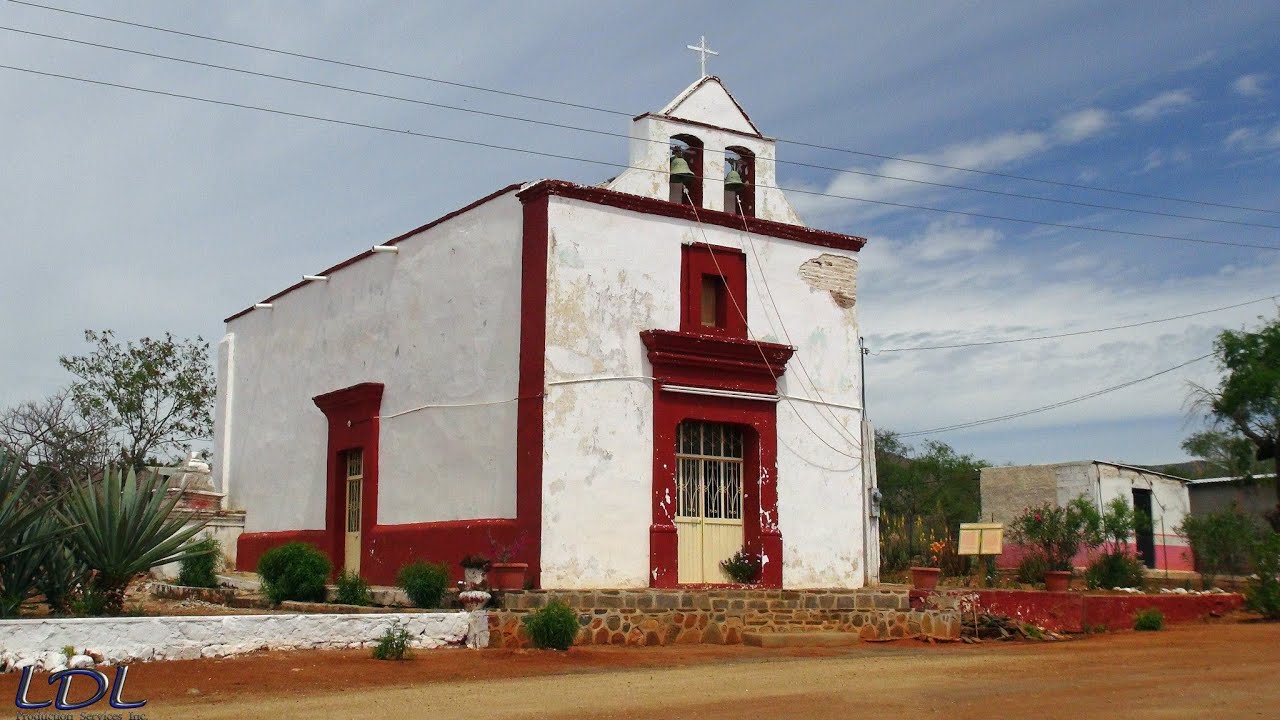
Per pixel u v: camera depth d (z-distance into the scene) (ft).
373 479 69.36
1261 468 128.77
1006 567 127.65
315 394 78.28
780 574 62.28
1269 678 43.24
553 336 56.80
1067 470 126.21
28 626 40.19
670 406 59.98
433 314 66.28
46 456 96.48
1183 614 76.13
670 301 61.26
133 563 51.57
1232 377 108.58
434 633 48.83
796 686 40.52
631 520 57.98
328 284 78.28
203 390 110.93
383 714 33.42
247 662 42.57
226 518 85.05
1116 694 38.68
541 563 54.85
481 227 62.85
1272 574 78.79
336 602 60.44
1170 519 131.23
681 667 46.47
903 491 172.45
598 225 59.16
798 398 65.21
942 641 61.93
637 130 63.10
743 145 66.13
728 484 62.95
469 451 61.52
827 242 67.92
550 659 47.11
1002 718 33.47
